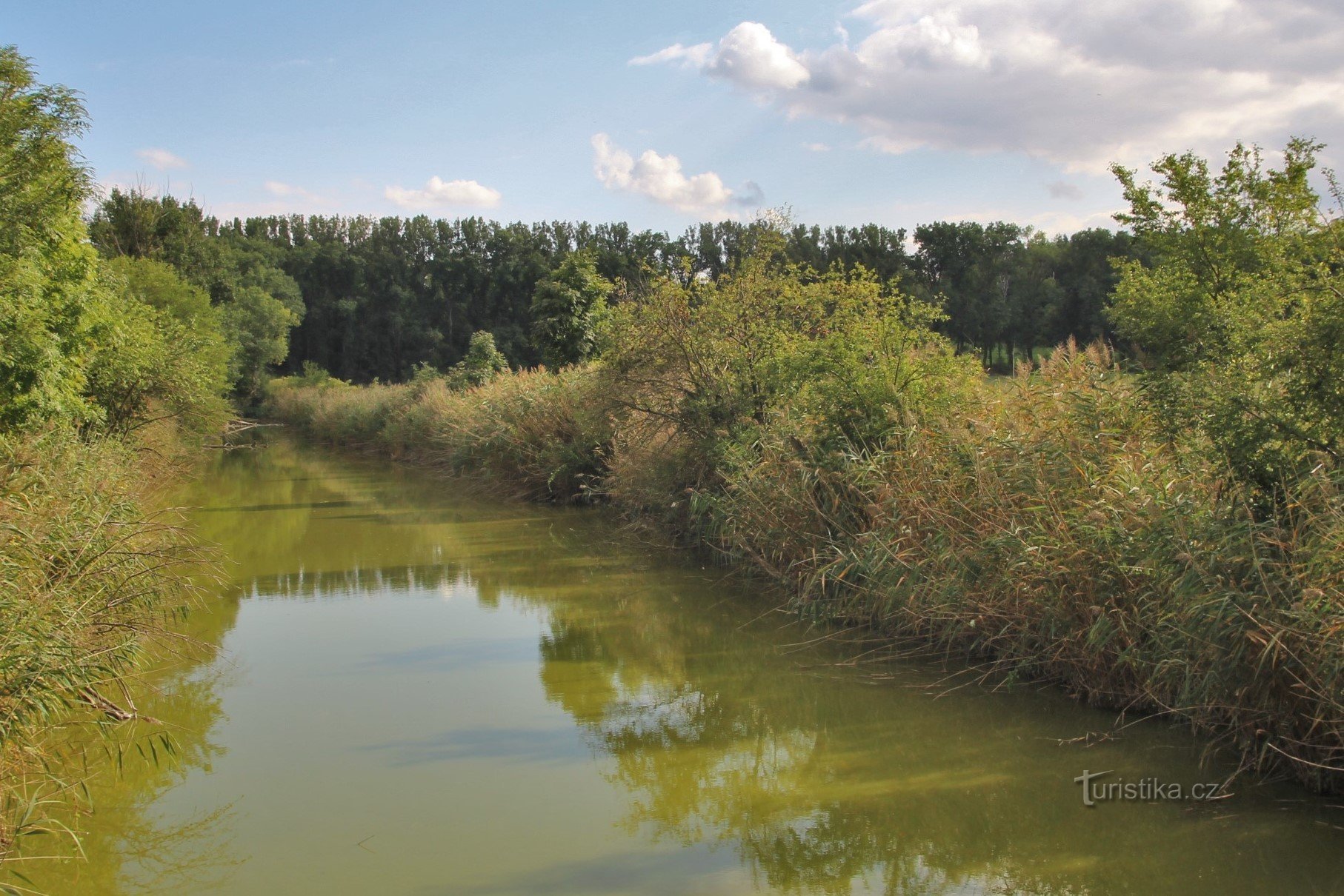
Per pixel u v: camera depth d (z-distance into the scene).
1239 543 5.16
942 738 5.80
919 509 7.66
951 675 6.86
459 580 10.74
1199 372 6.42
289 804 5.10
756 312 12.41
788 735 6.00
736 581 10.20
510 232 76.25
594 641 8.22
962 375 9.64
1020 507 6.94
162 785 5.34
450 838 4.72
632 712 6.50
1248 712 5.01
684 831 4.80
